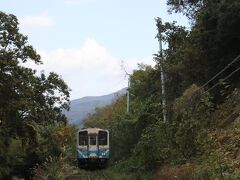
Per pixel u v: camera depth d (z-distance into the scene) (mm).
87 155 44250
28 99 34688
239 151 16531
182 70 29906
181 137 22812
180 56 30953
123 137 42625
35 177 37188
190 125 22484
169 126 25656
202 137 20750
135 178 27328
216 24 25062
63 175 34969
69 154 48469
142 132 36875
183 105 25672
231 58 24703
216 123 22359
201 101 23531
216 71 26156
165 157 24734
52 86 36719
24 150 45469
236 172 14047
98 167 44594
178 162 22453
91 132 44750
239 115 20000
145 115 37188
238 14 22578
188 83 29828
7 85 33219
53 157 41906
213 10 24625
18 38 33906
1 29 33562
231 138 17891
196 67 28438
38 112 35719
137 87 41094
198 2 32625
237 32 23453
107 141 45000
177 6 33781
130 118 40844
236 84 24781
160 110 34375
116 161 44938
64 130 51719
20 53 34344
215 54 25766
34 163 46562
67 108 37500
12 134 35906
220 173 14391
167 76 32750
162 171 23250
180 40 34031
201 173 16422
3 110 33281
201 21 26391
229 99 23438
